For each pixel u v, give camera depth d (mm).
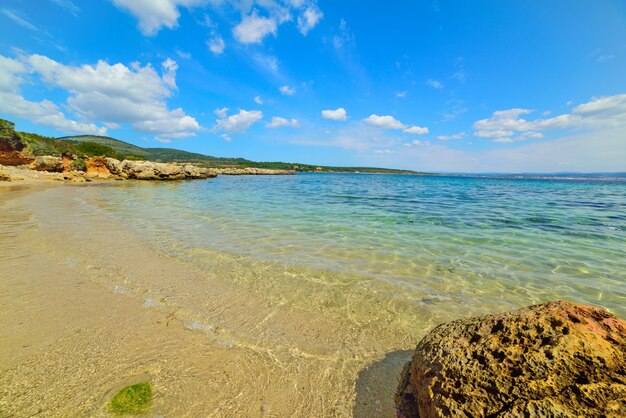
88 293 4863
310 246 7949
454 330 2676
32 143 39000
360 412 2697
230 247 7672
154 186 31875
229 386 2943
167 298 4785
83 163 42188
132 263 6316
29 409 2551
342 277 5840
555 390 1871
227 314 4363
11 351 3316
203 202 17625
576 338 2045
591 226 11039
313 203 17938
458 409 2025
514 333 2297
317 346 3666
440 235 9422
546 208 16391
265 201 18688
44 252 6820
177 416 2566
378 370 3260
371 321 4281
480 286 5543
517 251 7746
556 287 5523
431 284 5598
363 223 11328
